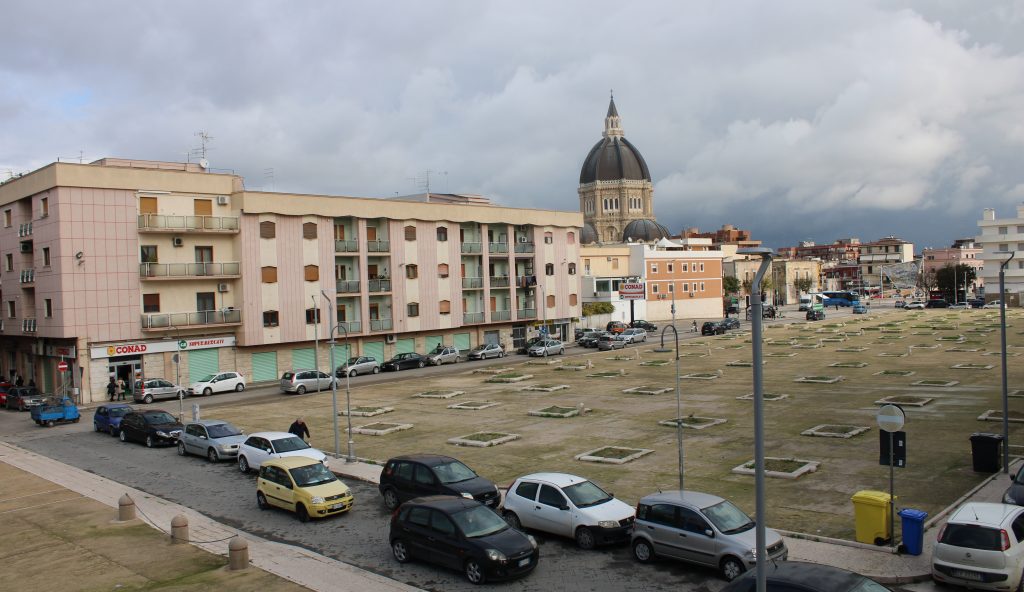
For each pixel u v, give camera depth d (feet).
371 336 212.02
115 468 97.35
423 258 223.51
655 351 224.74
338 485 73.77
